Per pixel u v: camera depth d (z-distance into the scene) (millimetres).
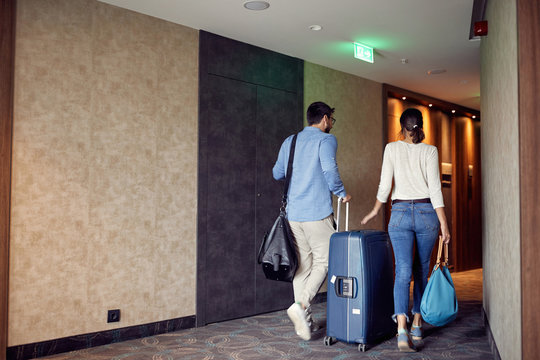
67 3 3664
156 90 4176
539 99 2107
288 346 3586
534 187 2113
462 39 4879
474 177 8828
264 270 3645
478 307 5102
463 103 8047
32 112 3465
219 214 4594
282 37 4777
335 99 5941
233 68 4777
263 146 5020
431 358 3244
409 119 3557
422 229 3451
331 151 3582
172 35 4320
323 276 3682
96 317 3736
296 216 3682
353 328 3402
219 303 4547
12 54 3375
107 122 3855
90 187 3742
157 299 4109
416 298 3715
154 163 4137
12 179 3363
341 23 4426
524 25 2137
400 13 4195
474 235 8766
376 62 5688
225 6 4012
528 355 2105
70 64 3664
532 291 2109
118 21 3957
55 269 3541
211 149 4555
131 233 3969
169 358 3330
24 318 3383
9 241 3332
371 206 6426
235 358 3301
